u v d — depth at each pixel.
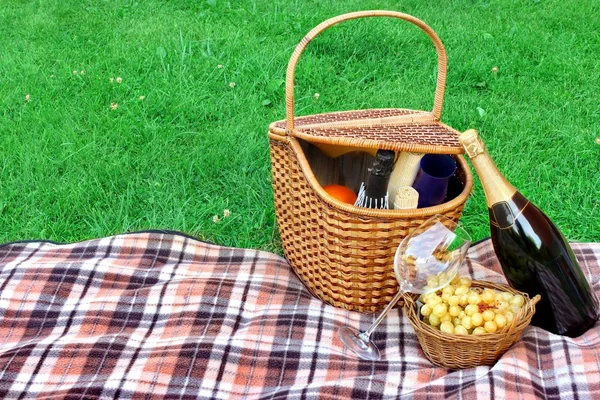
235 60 2.14
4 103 1.89
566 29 2.42
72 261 1.30
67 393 1.06
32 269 1.27
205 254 1.35
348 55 2.24
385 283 1.19
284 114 1.89
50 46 2.27
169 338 1.17
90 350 1.13
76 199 1.54
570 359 1.06
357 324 1.20
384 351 1.15
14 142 1.72
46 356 1.12
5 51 2.22
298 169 1.18
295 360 1.12
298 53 1.13
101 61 2.16
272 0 2.70
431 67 2.16
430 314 1.07
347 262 1.16
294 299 1.24
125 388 1.07
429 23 2.47
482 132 1.81
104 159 1.68
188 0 2.70
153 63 2.14
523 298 1.09
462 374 1.04
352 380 1.06
